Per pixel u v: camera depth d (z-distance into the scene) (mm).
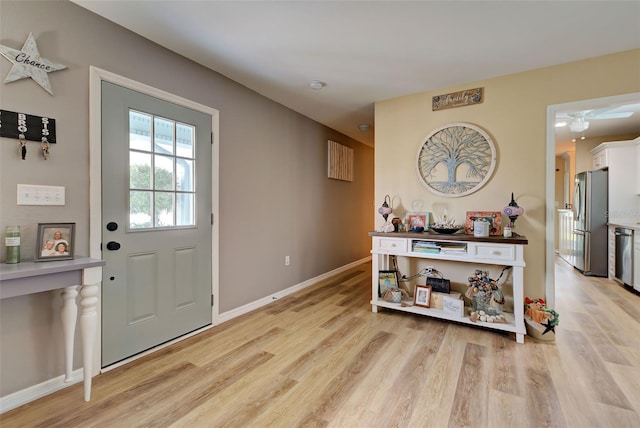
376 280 3043
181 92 2424
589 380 1853
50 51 1716
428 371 1959
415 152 3174
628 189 4562
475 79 2838
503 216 2748
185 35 2137
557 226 7227
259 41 2213
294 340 2422
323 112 3855
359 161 5512
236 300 2975
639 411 1573
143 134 2176
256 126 3203
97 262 1638
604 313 3080
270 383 1832
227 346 2318
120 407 1612
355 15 1897
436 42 2213
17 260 1537
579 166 5453
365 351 2232
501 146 2766
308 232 4109
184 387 1791
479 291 2635
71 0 1779
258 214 3250
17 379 1617
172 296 2381
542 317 2385
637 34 2092
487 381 1845
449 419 1516
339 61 2514
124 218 2062
